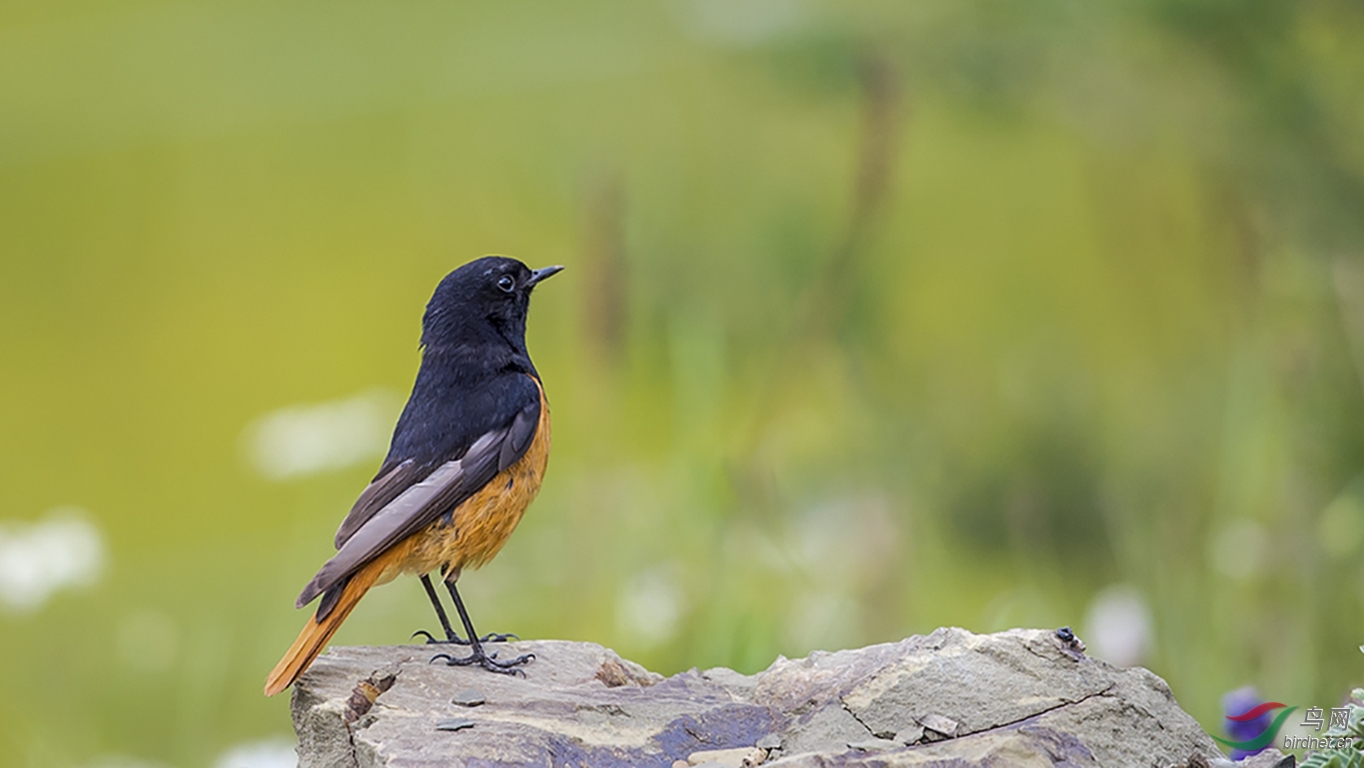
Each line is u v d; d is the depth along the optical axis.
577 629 10.59
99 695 11.30
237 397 18.98
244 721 11.12
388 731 6.13
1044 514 11.98
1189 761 5.85
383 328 19.84
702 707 6.45
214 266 20.97
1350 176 12.52
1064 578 11.78
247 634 12.07
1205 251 14.74
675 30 18.31
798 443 12.67
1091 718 5.92
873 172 13.10
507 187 19.36
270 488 15.79
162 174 21.62
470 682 6.93
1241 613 9.89
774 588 10.66
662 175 16.59
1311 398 10.91
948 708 6.07
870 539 10.88
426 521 7.11
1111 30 12.47
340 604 6.94
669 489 11.11
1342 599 9.88
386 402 13.62
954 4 12.89
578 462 12.23
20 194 21.27
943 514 12.24
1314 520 10.22
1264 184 12.70
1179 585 10.10
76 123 21.77
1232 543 10.41
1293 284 12.09
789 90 13.56
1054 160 18.67
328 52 21.39
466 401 7.62
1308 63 12.59
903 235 17.83
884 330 13.67
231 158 21.56
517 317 8.31
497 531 7.47
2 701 11.14
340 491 14.66
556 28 19.91
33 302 20.59
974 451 12.59
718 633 9.90
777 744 6.12
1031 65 12.97
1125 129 13.59
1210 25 12.20
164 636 11.60
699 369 10.93
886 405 12.86
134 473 17.16
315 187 21.16
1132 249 17.22
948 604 11.89
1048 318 16.75
